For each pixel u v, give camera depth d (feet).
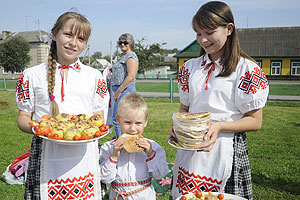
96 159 7.64
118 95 15.47
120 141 7.00
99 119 6.93
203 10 6.09
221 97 6.45
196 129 5.95
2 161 15.88
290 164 15.72
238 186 6.56
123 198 7.26
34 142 7.25
